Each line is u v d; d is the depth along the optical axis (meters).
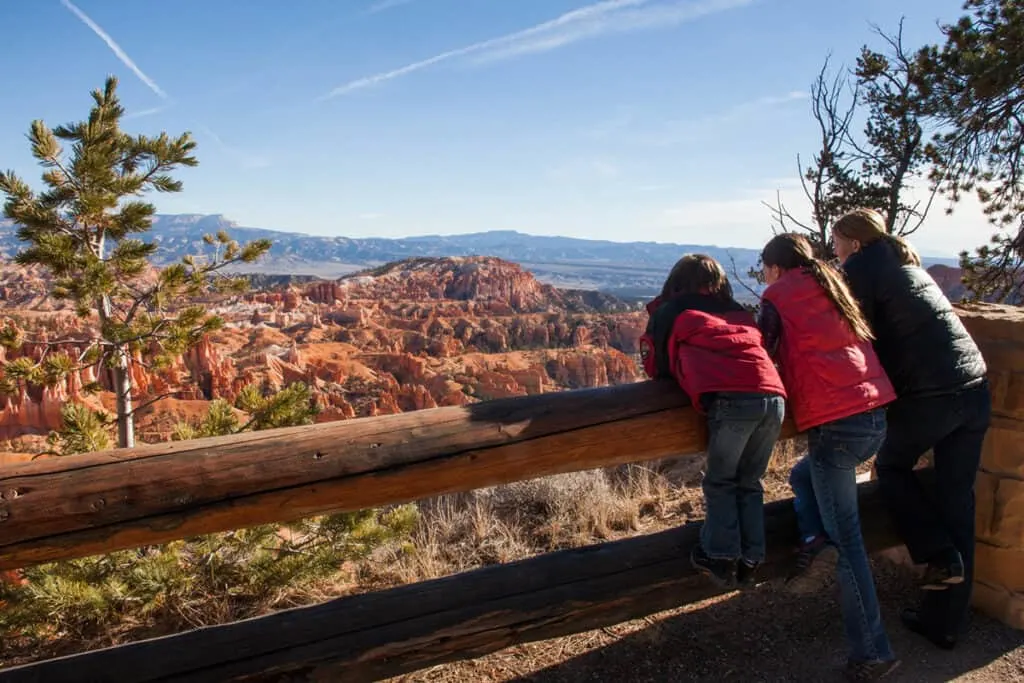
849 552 2.64
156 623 4.02
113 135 5.02
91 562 3.99
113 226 4.98
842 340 2.53
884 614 3.27
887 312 2.76
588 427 2.39
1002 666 2.87
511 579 2.59
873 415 2.54
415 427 2.24
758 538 2.56
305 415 4.88
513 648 3.08
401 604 2.47
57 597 3.64
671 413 2.49
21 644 3.84
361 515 4.36
